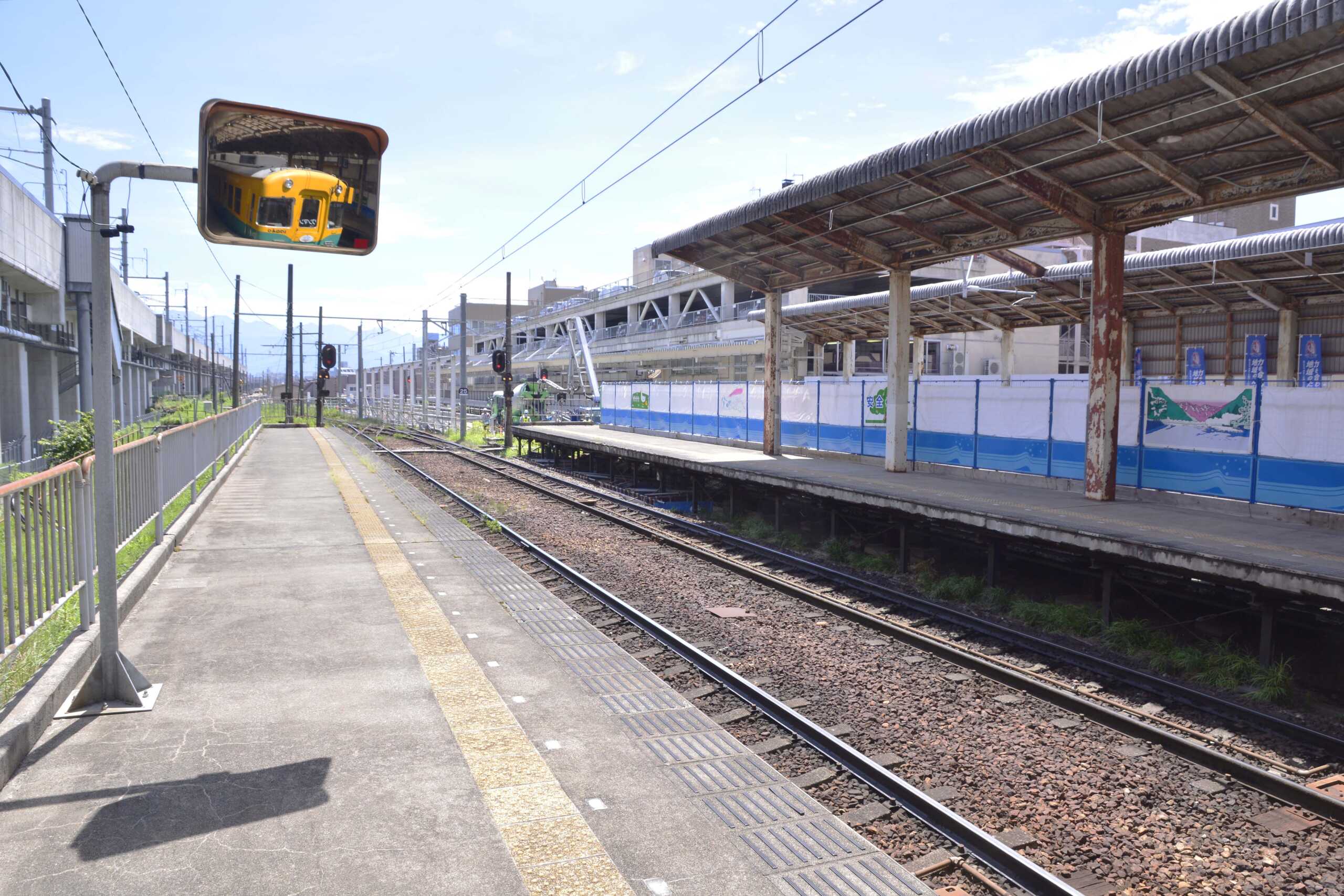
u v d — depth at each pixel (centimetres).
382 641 672
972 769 552
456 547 1158
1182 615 950
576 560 1231
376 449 3222
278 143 445
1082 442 1375
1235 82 873
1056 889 400
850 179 1292
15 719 450
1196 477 1213
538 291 10762
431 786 425
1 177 1889
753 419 2328
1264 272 1828
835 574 1133
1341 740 605
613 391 3422
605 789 441
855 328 2923
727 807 434
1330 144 997
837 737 597
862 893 360
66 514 578
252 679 576
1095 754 588
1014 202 1366
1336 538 944
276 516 1347
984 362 4175
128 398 4562
